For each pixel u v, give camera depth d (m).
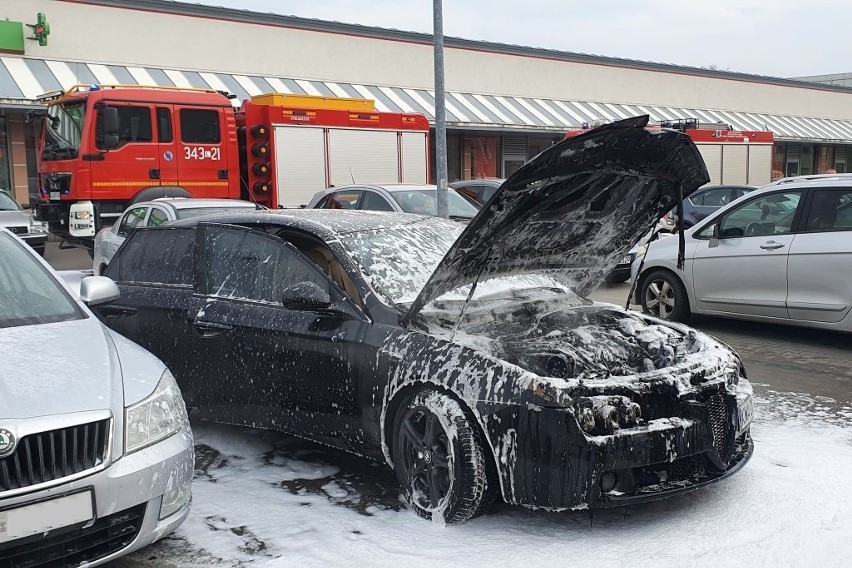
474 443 3.71
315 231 4.77
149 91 13.90
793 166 40.38
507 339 4.27
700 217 15.84
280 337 4.59
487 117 27.88
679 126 21.16
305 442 5.20
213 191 14.64
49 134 14.18
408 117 16.84
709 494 4.16
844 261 7.46
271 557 3.57
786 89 40.94
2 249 4.38
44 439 2.98
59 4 21.17
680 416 3.74
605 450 3.49
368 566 3.46
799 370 7.01
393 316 4.23
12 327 3.77
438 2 12.29
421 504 3.96
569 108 31.53
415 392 4.01
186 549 3.66
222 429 5.49
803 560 3.44
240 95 23.27
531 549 3.57
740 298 8.33
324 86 25.77
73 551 3.03
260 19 24.62
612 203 4.46
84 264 16.73
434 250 4.96
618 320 4.84
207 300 5.06
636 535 3.70
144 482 3.20
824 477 4.36
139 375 3.53
